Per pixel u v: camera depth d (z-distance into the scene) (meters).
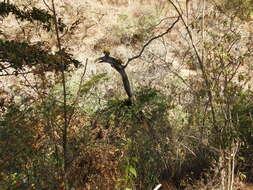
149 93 4.64
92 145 3.28
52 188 3.02
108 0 11.91
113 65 4.32
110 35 8.84
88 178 3.23
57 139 3.23
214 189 3.84
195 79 4.43
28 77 5.21
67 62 3.56
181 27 7.89
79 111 3.82
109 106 4.27
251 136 4.41
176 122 4.46
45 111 3.17
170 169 4.24
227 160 3.67
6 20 7.48
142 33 6.47
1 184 2.80
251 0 3.70
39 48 3.47
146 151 3.95
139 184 3.78
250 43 4.02
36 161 3.10
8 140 2.96
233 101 3.96
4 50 3.33
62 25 3.52
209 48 3.62
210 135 4.33
